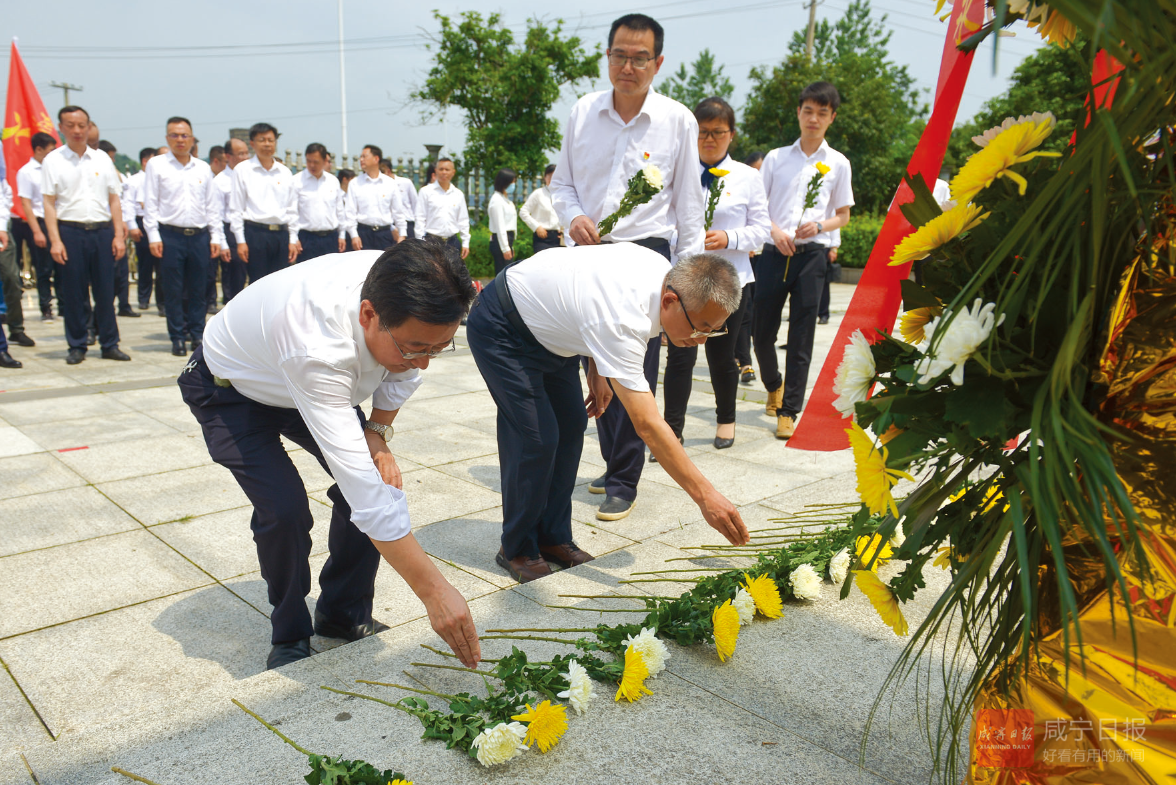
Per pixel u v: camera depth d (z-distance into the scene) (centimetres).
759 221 502
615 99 391
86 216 752
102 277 776
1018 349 114
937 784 174
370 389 227
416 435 543
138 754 187
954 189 114
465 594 297
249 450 244
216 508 399
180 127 818
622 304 257
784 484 420
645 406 253
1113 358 117
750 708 206
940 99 147
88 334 870
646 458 485
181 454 488
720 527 243
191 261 855
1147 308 115
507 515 313
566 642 231
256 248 934
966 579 127
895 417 123
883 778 177
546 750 185
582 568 313
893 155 2973
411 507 400
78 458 478
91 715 231
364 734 193
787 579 272
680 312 250
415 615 293
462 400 659
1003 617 134
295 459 492
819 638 245
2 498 410
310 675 227
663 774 178
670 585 292
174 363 790
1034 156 111
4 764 190
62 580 320
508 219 1257
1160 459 115
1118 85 98
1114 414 120
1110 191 107
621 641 229
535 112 2541
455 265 190
